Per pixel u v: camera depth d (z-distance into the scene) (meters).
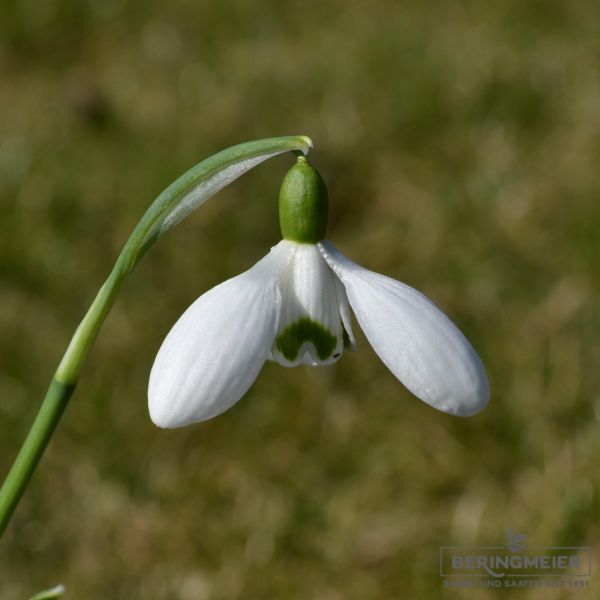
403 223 0.61
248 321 0.34
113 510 0.47
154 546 0.47
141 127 0.68
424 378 0.34
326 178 0.64
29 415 0.51
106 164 0.65
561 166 0.63
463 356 0.34
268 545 0.47
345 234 0.61
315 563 0.46
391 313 0.34
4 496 0.36
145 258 0.57
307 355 0.35
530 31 0.77
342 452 0.49
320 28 0.80
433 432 0.49
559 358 0.51
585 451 0.47
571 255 0.57
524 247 0.58
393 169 0.65
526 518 0.47
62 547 0.47
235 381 0.34
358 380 0.51
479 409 0.34
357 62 0.73
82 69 0.77
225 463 0.49
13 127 0.69
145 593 0.46
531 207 0.60
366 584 0.46
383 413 0.50
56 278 0.57
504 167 0.64
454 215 0.60
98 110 0.70
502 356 0.51
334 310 0.35
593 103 0.68
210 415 0.34
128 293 0.56
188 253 0.58
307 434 0.49
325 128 0.68
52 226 0.60
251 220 0.60
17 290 0.57
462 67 0.72
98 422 0.50
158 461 0.49
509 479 0.47
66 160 0.65
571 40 0.75
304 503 0.47
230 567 0.46
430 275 0.57
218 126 0.68
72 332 0.55
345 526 0.47
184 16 0.82
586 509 0.46
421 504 0.47
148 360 0.53
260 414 0.50
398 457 0.48
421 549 0.46
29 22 0.81
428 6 0.82
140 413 0.50
